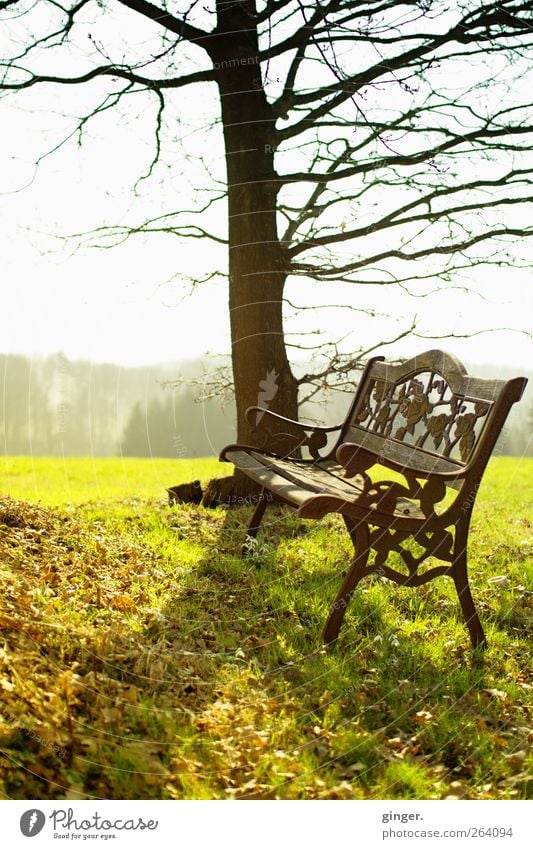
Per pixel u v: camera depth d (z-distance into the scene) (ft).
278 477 13.17
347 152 20.66
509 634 12.32
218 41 18.92
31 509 15.79
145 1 17.75
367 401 15.38
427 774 8.35
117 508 19.15
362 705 9.61
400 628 12.16
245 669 10.43
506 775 8.48
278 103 19.54
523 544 17.28
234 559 14.88
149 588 13.00
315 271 20.08
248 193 19.17
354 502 10.75
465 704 9.85
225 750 8.38
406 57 18.10
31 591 11.14
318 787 7.88
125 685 9.07
